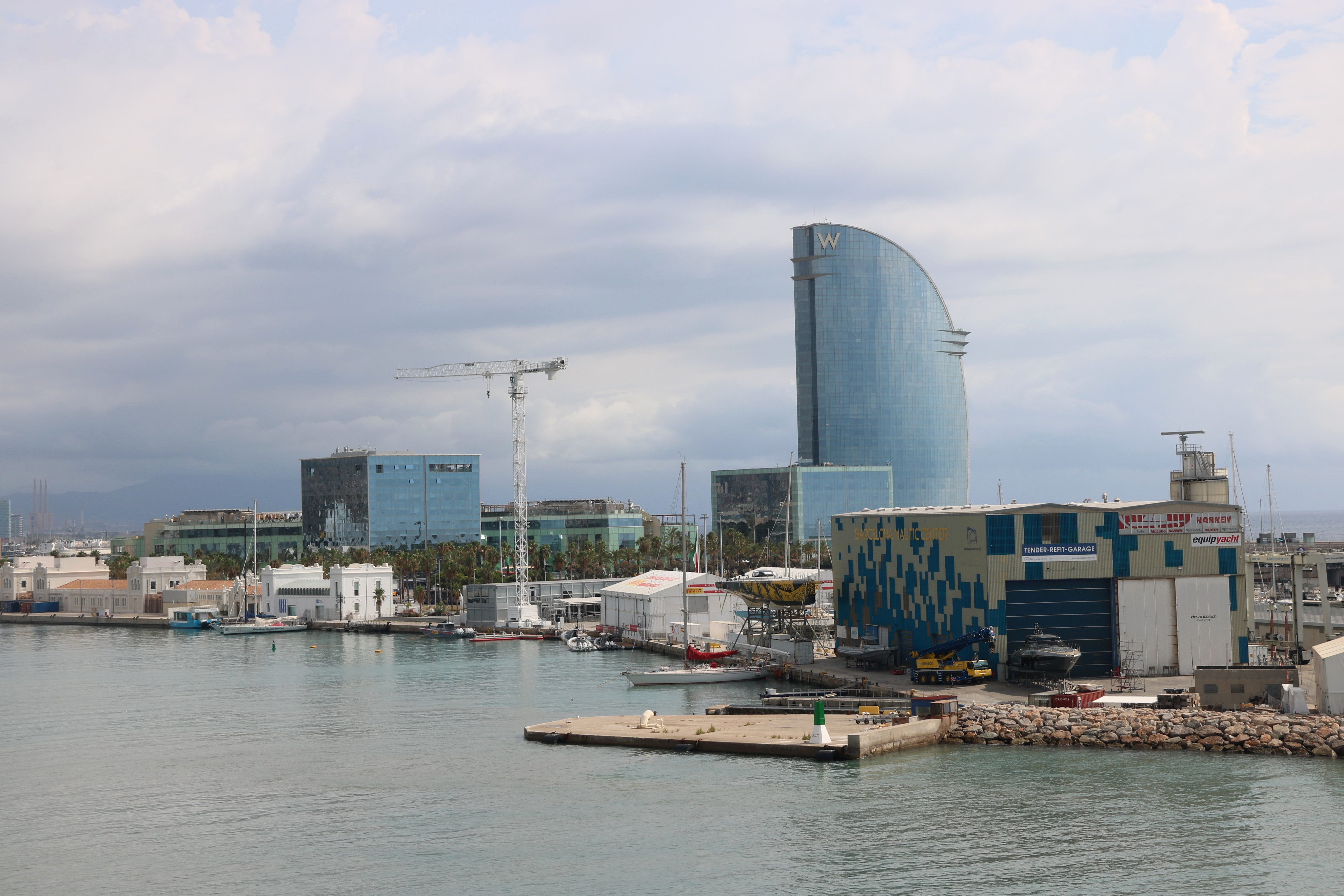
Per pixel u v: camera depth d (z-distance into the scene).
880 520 164.88
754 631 191.88
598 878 75.94
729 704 140.25
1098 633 135.50
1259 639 167.88
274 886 76.75
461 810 93.00
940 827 84.06
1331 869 73.88
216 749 122.88
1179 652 134.75
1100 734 107.88
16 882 79.19
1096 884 72.38
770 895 72.12
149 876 79.69
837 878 74.50
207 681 186.50
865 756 105.81
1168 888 71.56
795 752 107.00
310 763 113.75
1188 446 174.25
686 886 74.19
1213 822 83.38
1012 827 83.50
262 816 93.69
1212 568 135.75
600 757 110.81
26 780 109.31
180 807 97.44
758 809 89.69
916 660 139.50
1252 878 72.81
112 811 96.69
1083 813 86.38
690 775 101.94
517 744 119.25
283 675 191.62
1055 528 134.88
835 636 183.25
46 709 156.38
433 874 77.81
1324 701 108.00
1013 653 134.25
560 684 168.00
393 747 120.31
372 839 86.12
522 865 79.12
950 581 144.62
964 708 117.50
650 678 162.00
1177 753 104.12
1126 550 135.00
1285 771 96.25
